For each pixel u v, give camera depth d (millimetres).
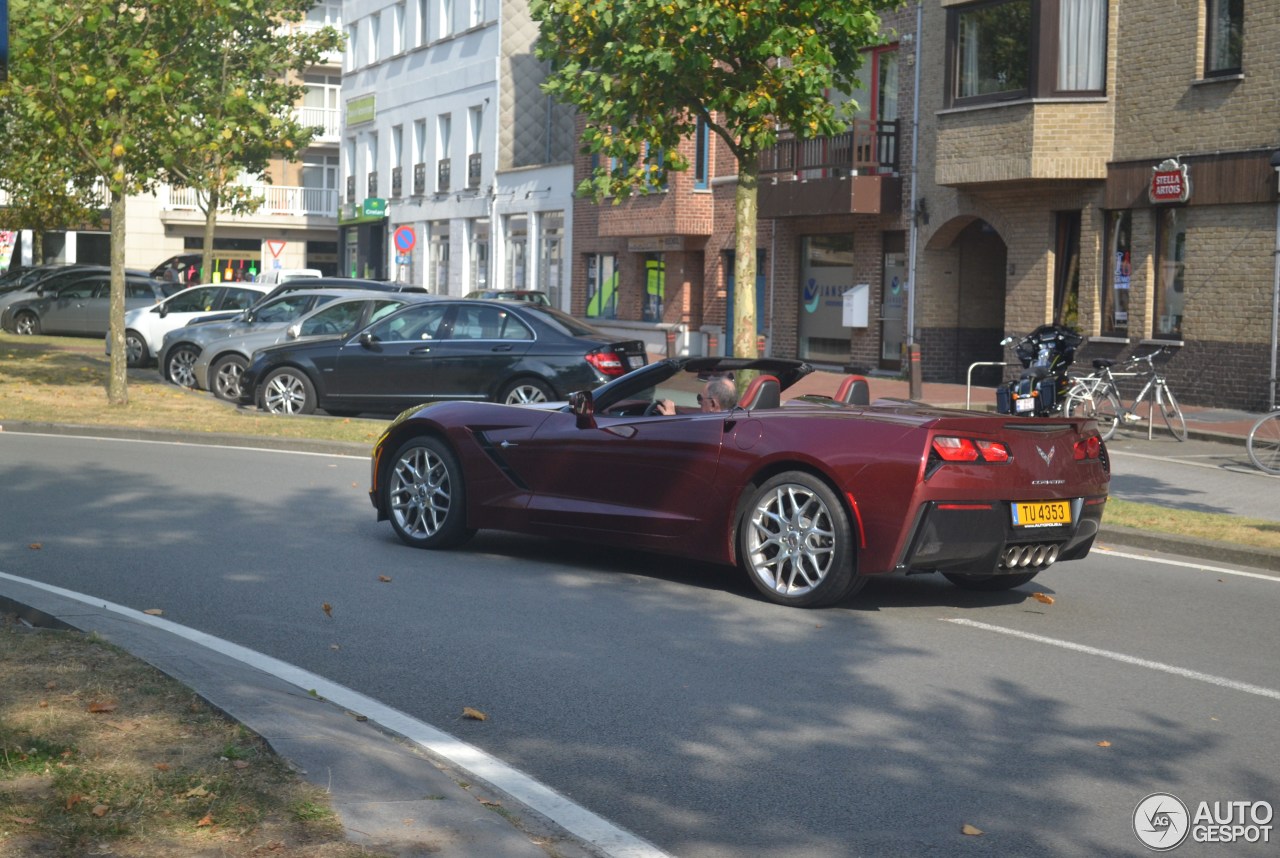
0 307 37219
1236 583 10219
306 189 66125
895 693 6824
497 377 18109
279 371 19109
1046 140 24719
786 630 8133
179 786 4785
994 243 28844
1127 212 24656
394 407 18719
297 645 7508
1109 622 8656
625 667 7195
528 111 46906
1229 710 6664
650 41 16953
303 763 5047
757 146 17875
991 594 9516
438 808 4754
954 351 28734
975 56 26578
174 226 65062
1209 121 22984
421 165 52938
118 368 19953
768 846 4855
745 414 9062
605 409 9977
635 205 36656
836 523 8508
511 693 6684
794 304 32438
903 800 5332
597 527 9617
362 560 9945
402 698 6570
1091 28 24609
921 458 8266
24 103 18938
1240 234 22688
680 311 36906
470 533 10484
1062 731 6262
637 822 5059
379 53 56625
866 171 29266
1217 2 22984
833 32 17516
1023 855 4824
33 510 11664
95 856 4215
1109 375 20344
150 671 6145
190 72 20906
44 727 5359
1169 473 16516
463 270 49625
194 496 12633
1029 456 8617
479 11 48281
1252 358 22578
